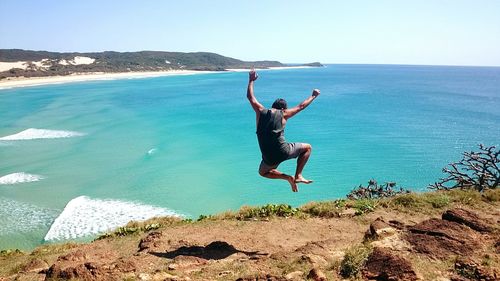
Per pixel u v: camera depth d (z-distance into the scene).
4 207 30.75
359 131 61.69
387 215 12.59
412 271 6.40
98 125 67.75
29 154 47.09
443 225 8.02
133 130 63.47
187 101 104.88
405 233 8.11
